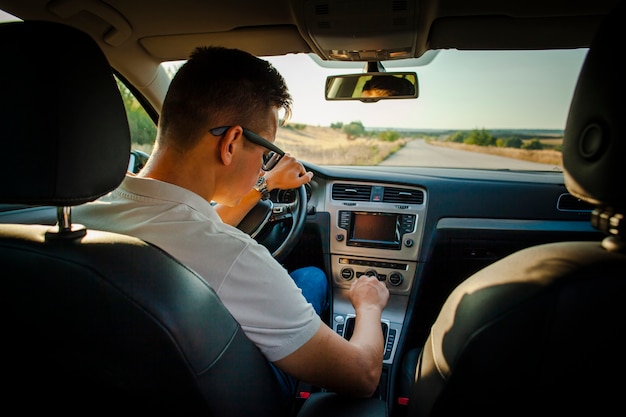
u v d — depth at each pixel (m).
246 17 1.70
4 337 0.75
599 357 0.58
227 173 1.00
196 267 0.83
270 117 1.02
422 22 1.59
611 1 1.52
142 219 0.87
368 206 2.48
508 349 0.61
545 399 0.63
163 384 0.72
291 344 0.87
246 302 0.84
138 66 2.06
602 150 0.54
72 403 0.83
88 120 0.68
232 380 0.79
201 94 0.91
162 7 1.63
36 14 1.66
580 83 0.59
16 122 0.64
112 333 0.68
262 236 1.96
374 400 1.01
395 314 2.47
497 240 2.38
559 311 0.57
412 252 2.45
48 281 0.66
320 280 1.93
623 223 0.56
